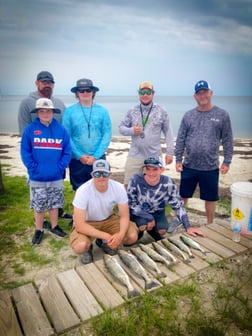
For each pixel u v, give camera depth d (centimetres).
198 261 345
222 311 267
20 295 287
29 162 385
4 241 427
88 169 458
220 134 421
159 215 418
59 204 420
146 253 354
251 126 2689
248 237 400
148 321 250
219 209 565
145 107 457
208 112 412
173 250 363
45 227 468
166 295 288
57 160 396
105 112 462
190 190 457
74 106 449
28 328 248
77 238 357
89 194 353
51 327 250
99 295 285
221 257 354
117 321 250
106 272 320
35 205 403
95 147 457
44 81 430
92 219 381
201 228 426
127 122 480
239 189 398
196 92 405
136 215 394
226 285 309
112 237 348
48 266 365
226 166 427
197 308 271
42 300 280
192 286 299
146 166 374
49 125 389
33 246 412
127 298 280
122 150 1359
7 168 966
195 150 422
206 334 241
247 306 274
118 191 360
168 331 247
